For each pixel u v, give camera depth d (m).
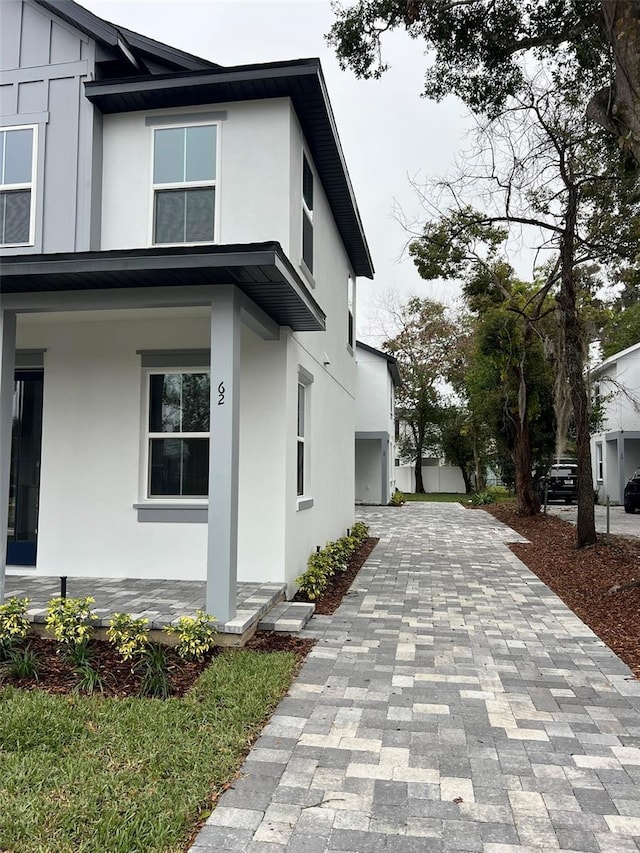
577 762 3.54
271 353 7.13
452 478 36.19
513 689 4.65
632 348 22.59
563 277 11.09
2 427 5.88
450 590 8.16
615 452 24.55
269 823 2.93
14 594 6.36
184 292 5.61
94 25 7.22
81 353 7.52
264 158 7.14
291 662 5.00
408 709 4.25
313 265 8.73
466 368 28.97
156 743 3.61
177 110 7.33
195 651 4.91
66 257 5.22
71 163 7.30
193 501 7.37
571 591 8.11
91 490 7.40
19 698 4.23
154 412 7.54
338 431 11.57
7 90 7.48
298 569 7.82
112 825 2.83
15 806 2.97
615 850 2.76
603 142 9.70
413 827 2.91
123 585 6.82
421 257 13.59
